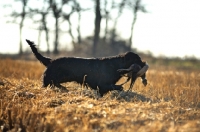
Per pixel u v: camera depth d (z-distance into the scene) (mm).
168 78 17406
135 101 10812
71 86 13312
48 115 9375
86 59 12453
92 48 54906
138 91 13586
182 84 15492
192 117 9641
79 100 10547
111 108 9742
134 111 9406
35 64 27281
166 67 34406
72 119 8883
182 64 42219
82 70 12281
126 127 8328
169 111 9648
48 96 11062
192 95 12859
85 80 12320
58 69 12352
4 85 12461
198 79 17203
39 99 10758
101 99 11047
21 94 11328
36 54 12969
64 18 57219
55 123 8852
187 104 11852
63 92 11750
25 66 24438
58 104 10328
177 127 8203
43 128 8930
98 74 12234
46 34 57812
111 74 12266
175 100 12086
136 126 8273
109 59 12406
